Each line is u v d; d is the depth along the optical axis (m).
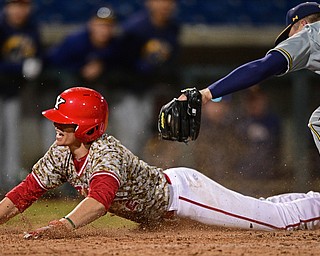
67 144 17.80
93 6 46.59
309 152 37.28
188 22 46.34
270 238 17.75
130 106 36.19
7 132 35.47
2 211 18.67
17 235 18.70
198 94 17.38
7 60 35.59
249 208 19.78
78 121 17.52
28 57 35.69
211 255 14.61
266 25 46.94
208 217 19.50
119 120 36.22
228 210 19.56
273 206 20.19
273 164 36.97
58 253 14.88
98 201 17.02
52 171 18.50
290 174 36.97
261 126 37.09
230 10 47.41
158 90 36.53
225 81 17.31
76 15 46.28
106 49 35.97
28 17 35.97
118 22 38.88
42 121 35.72
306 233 19.09
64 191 33.69
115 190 17.36
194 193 19.36
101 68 36.03
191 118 17.59
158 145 36.19
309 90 37.50
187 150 36.31
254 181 36.69
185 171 19.69
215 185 19.77
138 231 19.58
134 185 18.34
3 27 35.66
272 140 37.12
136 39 36.34
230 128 36.69
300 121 37.38
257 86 37.12
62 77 35.88
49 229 17.09
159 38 36.78
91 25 35.84
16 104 35.59
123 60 36.22
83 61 35.94
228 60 45.22
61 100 17.81
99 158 17.59
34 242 16.58
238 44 44.78
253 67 17.16
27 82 35.66
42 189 18.78
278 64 17.17
